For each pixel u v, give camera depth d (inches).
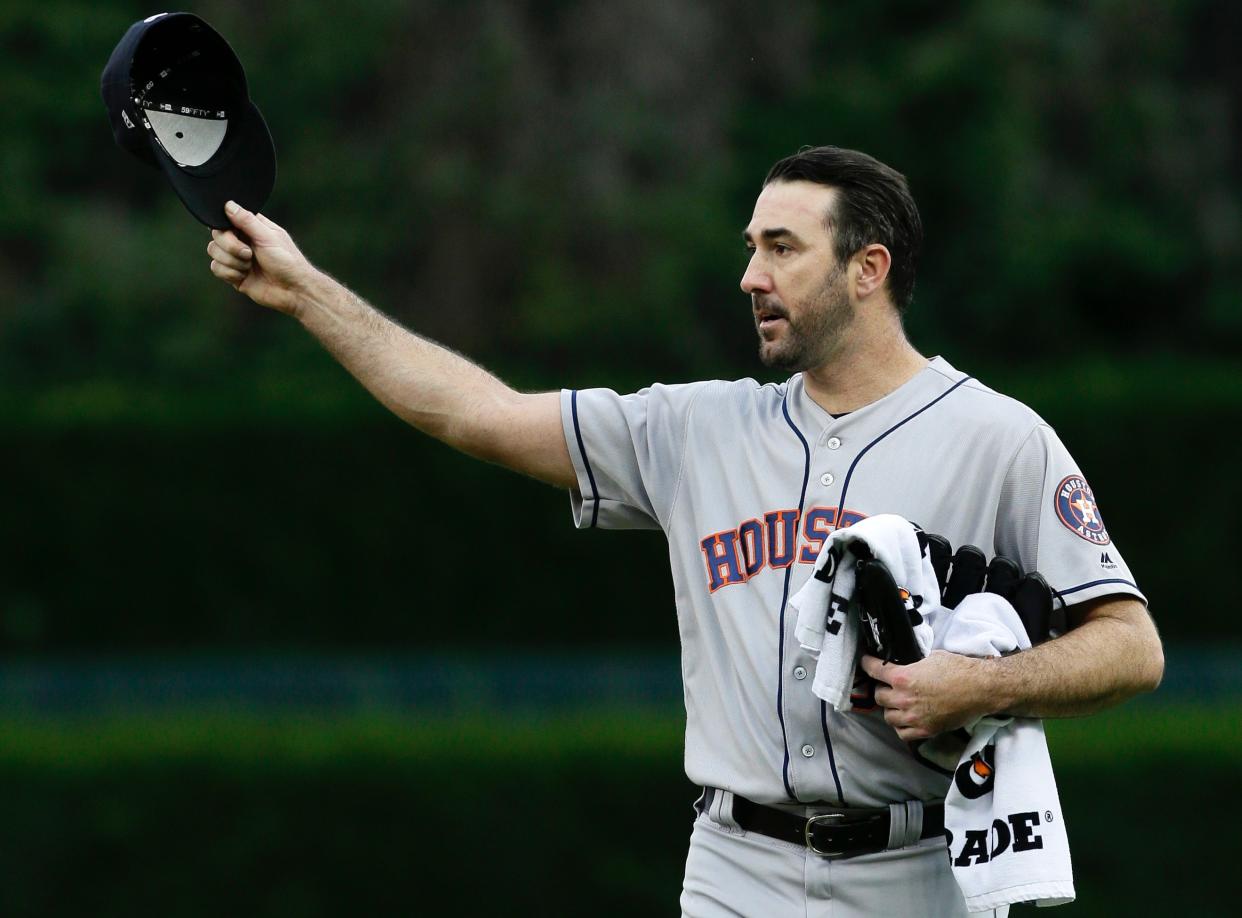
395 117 2844.5
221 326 2790.4
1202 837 1277.1
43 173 2901.1
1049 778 475.5
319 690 2183.8
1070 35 3036.4
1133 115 3063.5
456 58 2822.3
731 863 508.7
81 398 2364.7
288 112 2839.6
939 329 3011.8
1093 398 2271.2
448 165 2758.4
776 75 2972.4
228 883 1337.4
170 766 1347.2
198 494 2315.5
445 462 2301.9
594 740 1336.1
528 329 2758.4
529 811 1321.4
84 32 2847.0
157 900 1334.9
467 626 2290.8
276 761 1344.7
